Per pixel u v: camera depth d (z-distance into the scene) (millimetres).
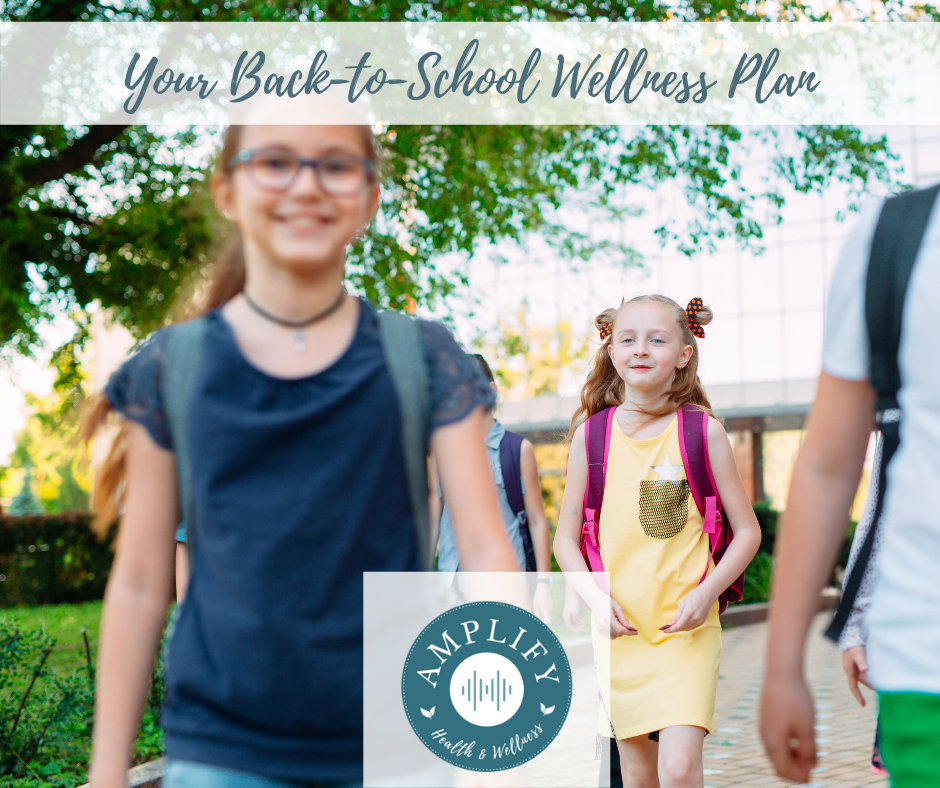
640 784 3506
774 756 1683
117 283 14180
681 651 3350
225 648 1534
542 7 11594
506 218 13234
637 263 15992
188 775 1548
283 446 1548
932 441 1459
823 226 32094
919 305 1477
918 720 1426
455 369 1648
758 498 32344
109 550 17531
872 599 1550
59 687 5512
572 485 3623
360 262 12281
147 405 1638
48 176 11703
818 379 1667
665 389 3541
